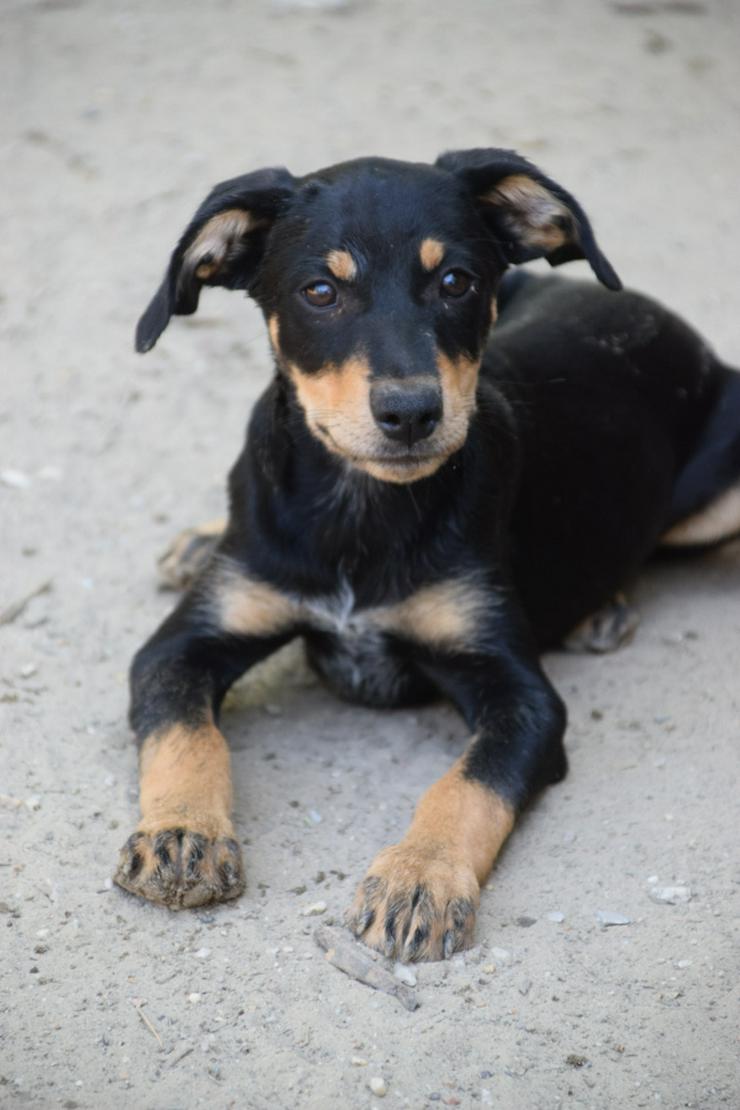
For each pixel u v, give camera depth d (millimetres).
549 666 6535
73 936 4840
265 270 5582
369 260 5191
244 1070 4344
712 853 5297
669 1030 4520
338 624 5887
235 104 12242
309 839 5336
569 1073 4359
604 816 5500
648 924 4949
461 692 5809
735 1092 4309
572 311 6945
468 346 5340
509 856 5281
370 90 12578
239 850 4988
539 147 11609
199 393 8641
